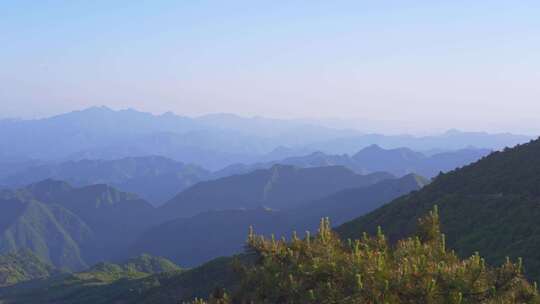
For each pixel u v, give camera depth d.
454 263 9.78
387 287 8.98
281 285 9.84
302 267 9.96
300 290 9.64
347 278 9.40
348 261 9.78
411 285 9.12
